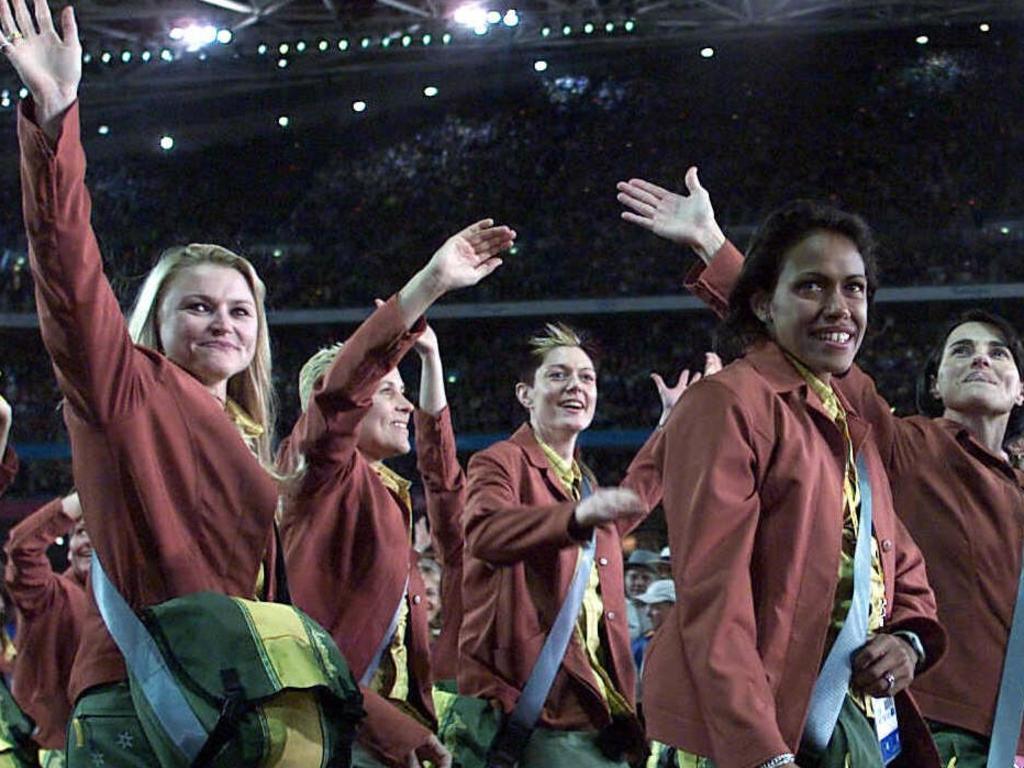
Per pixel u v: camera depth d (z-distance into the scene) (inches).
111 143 1555.1
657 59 1530.5
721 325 145.1
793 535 127.0
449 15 1208.8
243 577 128.2
